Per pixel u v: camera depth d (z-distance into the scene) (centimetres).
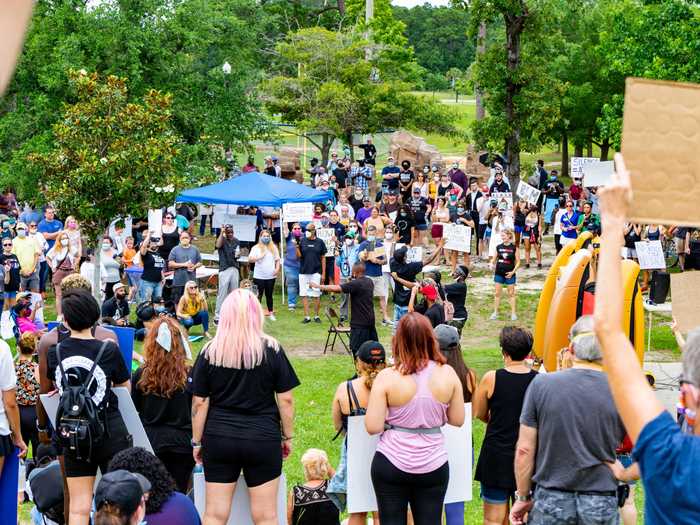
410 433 614
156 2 2803
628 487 619
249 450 625
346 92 3297
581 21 4191
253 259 2080
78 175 1781
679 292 491
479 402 697
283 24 5491
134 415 686
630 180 247
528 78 3017
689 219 249
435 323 1406
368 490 650
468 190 2955
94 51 2681
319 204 2464
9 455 723
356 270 1605
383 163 4653
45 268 2200
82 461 683
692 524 210
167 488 543
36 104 2580
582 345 546
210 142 2942
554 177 3061
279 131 3559
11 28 125
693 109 248
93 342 675
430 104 3494
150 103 1878
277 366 633
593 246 939
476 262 2652
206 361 625
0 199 2908
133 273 2023
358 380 716
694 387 235
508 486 682
